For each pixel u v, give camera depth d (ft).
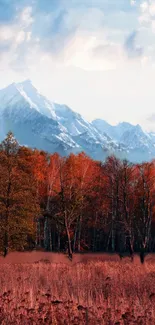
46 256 119.65
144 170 137.39
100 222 176.14
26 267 69.72
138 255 142.92
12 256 115.85
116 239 197.16
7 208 116.26
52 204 155.33
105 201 157.38
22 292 38.68
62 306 30.53
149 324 26.73
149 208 140.67
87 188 145.38
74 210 132.46
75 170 145.79
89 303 34.88
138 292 40.88
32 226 123.54
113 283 45.80
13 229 116.16
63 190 129.80
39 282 48.29
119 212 145.79
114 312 28.94
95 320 27.07
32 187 123.34
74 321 26.50
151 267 73.46
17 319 27.12
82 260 114.42
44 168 152.05
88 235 199.31
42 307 28.99
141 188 140.67
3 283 45.85
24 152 155.84
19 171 123.95
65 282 47.16
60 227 163.84
